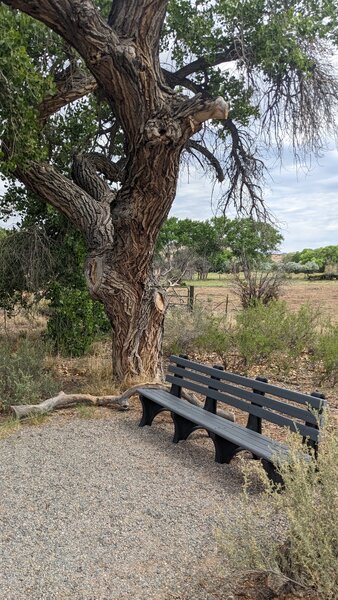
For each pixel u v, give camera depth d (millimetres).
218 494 4598
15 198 12523
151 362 8781
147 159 6840
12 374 7809
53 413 7391
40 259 12398
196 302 14172
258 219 12664
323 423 3666
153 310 8656
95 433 6473
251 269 16547
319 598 2945
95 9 6336
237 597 3105
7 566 3514
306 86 11172
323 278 55406
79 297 12062
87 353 12211
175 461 5477
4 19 7152
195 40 11461
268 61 10852
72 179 10484
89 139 11742
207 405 6215
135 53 6449
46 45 9258
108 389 8336
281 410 4832
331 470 3029
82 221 9180
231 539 3150
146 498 4543
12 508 4398
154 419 7105
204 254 29422
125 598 3148
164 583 3291
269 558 3045
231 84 12078
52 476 5078
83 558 3605
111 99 6902
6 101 7129
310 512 2955
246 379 5508
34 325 16375
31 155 7844
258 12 11172
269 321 10578
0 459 5586
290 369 10438
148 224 7730
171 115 6496
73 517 4219
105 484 4863
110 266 8359
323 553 2795
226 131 12547
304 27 10859
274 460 3508
